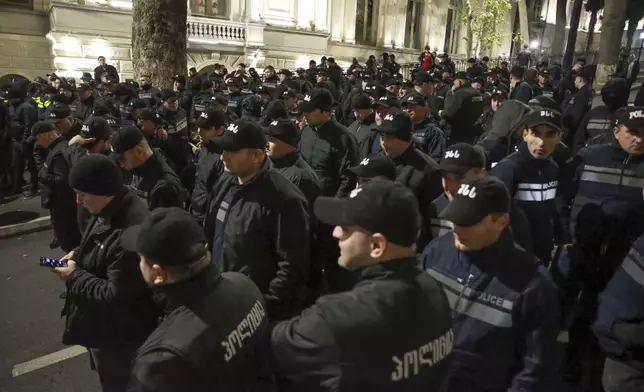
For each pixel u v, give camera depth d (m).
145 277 1.74
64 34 15.11
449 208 2.09
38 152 6.02
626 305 2.11
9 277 5.39
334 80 12.68
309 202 3.57
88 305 2.45
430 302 1.57
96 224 2.54
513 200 3.24
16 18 15.21
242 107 8.12
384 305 1.48
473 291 2.10
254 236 2.84
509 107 4.34
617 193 3.43
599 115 5.45
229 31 18.38
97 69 12.27
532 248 3.00
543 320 1.99
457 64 27.06
